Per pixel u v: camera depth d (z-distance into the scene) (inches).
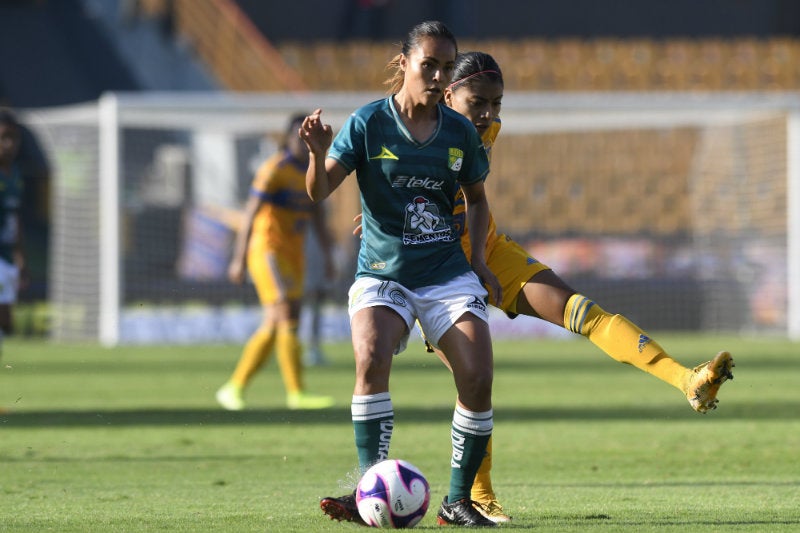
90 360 2176.4
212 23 3496.6
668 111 2709.2
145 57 3582.7
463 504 648.4
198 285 2719.0
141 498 773.3
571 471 903.1
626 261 2935.5
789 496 762.8
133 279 2728.8
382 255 652.7
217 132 2829.7
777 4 4269.2
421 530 626.8
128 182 2910.9
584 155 3213.6
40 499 770.2
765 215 2849.4
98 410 1382.9
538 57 3641.7
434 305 647.8
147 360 2176.4
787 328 2770.7
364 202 658.2
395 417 1294.3
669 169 3179.1
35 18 3730.3
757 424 1217.4
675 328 2851.9
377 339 635.5
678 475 876.0
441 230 657.6
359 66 3575.3
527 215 3235.7
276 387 1700.3
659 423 1232.8
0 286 1493.6
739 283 2854.3
